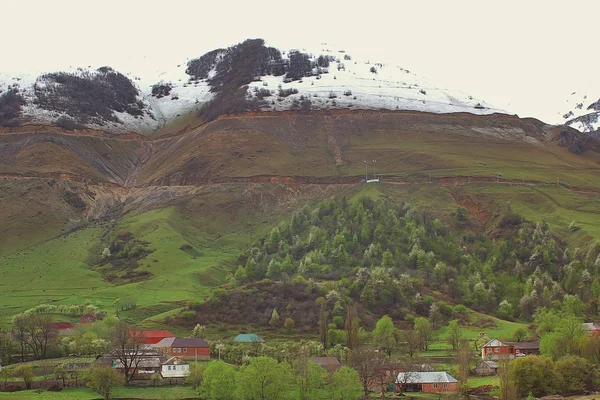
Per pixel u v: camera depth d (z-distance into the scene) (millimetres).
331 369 183625
